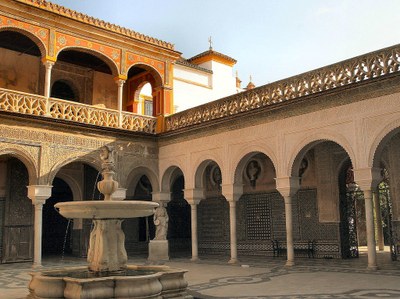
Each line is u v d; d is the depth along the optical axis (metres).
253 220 14.79
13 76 14.34
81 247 14.84
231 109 12.55
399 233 11.02
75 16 13.11
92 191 15.23
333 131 10.04
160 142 14.84
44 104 12.27
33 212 14.07
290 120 10.95
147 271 6.93
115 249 6.55
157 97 15.45
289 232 10.82
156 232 14.16
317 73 10.52
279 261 12.18
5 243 13.31
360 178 9.47
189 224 17.89
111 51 14.09
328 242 12.65
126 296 5.49
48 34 12.67
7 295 7.15
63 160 12.51
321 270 9.74
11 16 12.02
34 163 11.92
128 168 14.00
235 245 12.12
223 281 8.31
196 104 19.66
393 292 6.54
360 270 9.41
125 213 6.48
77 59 15.41
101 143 13.45
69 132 12.74
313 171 13.30
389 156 11.23
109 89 16.72
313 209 13.14
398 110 8.96
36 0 12.35
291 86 11.06
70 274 6.73
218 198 16.14
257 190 14.75
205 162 13.46
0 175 13.64
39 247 11.80
